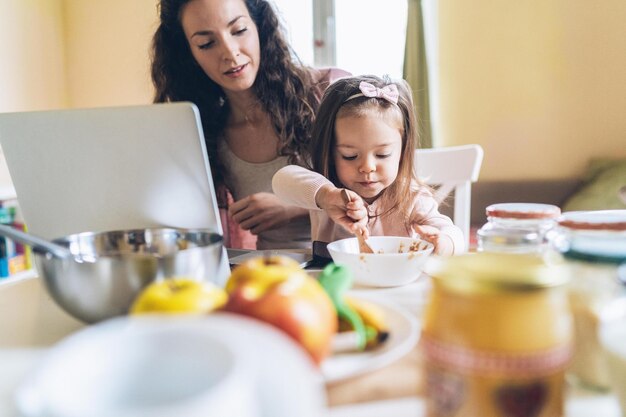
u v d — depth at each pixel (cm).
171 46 136
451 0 262
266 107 134
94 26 279
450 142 272
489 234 52
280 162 136
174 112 56
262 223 117
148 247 60
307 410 22
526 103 256
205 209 61
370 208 107
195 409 18
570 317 32
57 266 47
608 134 246
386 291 62
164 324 24
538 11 248
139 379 22
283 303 34
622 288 32
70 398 20
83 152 60
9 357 44
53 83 271
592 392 35
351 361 39
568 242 40
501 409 26
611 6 237
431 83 270
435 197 131
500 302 26
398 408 33
